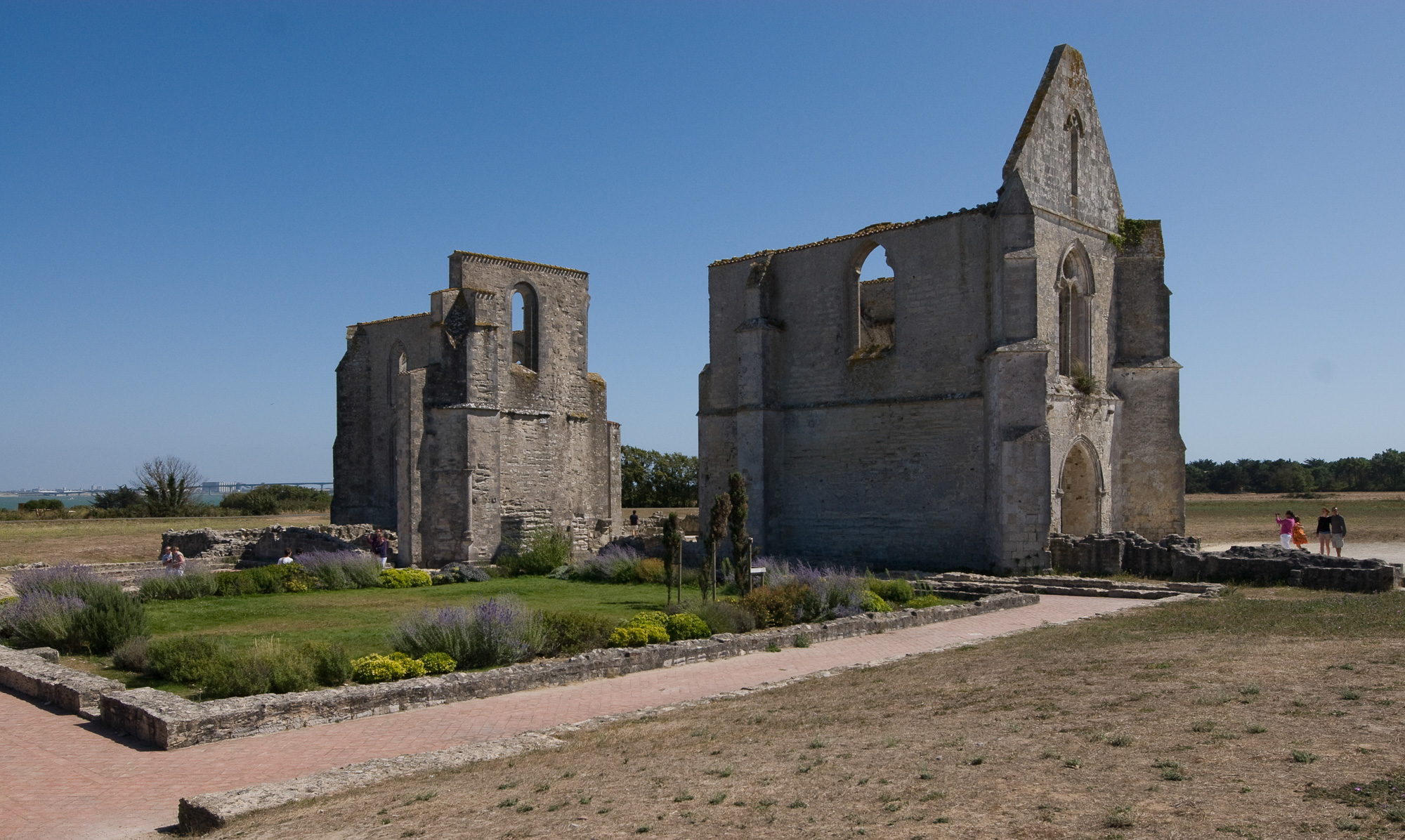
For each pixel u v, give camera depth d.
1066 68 32.12
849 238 33.91
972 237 30.70
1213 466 114.25
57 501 78.81
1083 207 32.34
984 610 22.02
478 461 36.00
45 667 15.27
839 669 15.17
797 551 34.75
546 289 39.97
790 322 35.50
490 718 12.84
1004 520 28.47
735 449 37.28
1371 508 74.50
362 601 25.92
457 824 7.56
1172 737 7.96
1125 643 14.12
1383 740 7.30
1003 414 28.69
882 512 32.66
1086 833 5.90
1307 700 8.79
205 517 73.31
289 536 38.00
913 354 32.16
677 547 22.64
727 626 19.14
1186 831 5.78
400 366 45.94
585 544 41.19
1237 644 12.66
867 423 33.16
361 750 11.38
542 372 39.66
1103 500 32.34
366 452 47.28
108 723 12.68
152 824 8.92
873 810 6.82
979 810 6.55
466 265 36.97
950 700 10.91
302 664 14.37
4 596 25.53
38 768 10.77
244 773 10.52
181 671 15.31
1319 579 21.88
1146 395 33.47
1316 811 5.92
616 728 11.50
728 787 7.89
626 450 81.94
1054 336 30.61
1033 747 8.14
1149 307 33.69
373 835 7.49
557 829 7.13
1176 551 25.34
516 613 17.33
